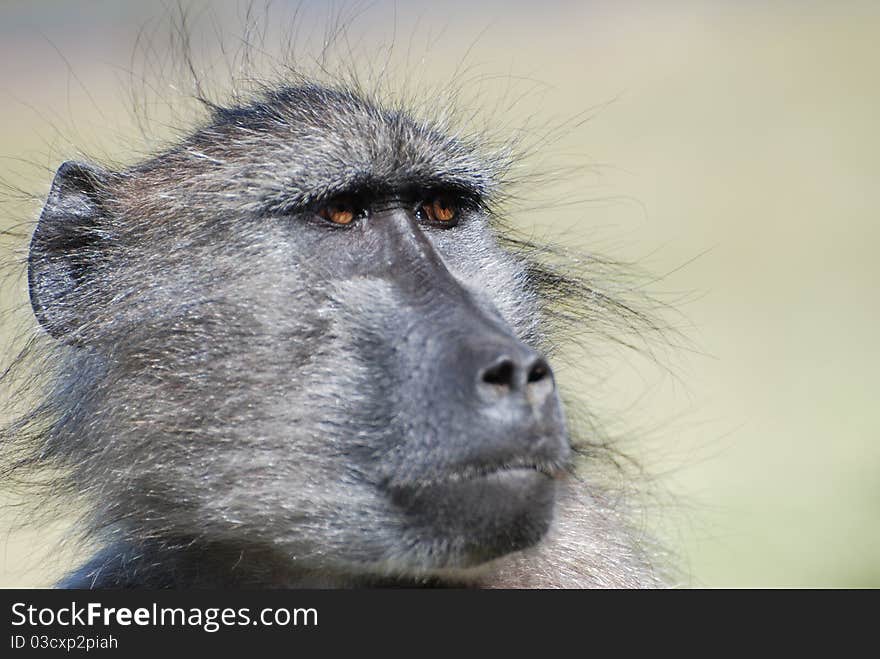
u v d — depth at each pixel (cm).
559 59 5641
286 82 1319
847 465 2280
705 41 5850
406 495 901
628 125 4641
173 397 995
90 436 1037
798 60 5428
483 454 867
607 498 1213
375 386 934
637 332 1317
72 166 1120
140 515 1015
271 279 1000
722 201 3916
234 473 968
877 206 3903
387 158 1048
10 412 1130
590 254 1312
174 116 1534
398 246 1016
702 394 2703
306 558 950
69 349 1081
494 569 1047
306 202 1024
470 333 908
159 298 1020
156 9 5134
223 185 1034
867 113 4700
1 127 4359
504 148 1332
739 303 3266
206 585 1032
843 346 2980
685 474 2277
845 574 1892
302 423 953
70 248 1101
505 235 1284
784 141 4434
